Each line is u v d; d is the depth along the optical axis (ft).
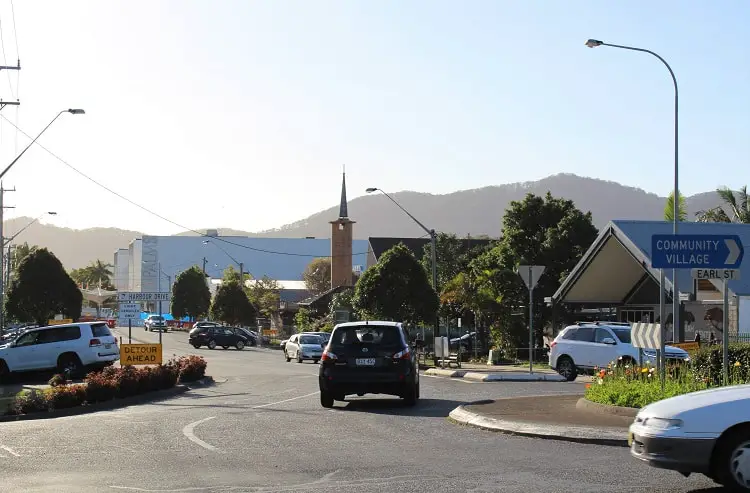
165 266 479.00
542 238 168.45
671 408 29.50
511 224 172.24
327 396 62.18
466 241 220.84
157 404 69.31
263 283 338.95
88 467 35.68
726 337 48.47
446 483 31.17
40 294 168.86
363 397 72.95
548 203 172.35
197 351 196.03
